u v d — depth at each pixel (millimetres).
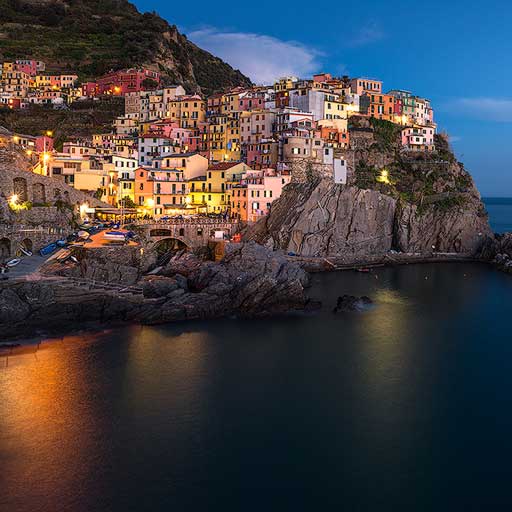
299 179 155375
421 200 166625
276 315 94812
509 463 51062
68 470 48469
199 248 131625
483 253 162625
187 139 182625
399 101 198875
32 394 61750
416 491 46812
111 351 75000
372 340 83562
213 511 43625
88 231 116750
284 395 63750
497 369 72875
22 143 154125
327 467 49750
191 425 56312
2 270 88312
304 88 174000
